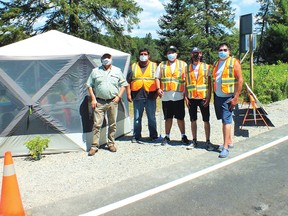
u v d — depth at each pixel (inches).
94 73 269.9
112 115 274.1
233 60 246.4
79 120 283.4
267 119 351.6
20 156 274.5
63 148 280.7
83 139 283.6
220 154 247.9
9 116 270.7
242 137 306.0
